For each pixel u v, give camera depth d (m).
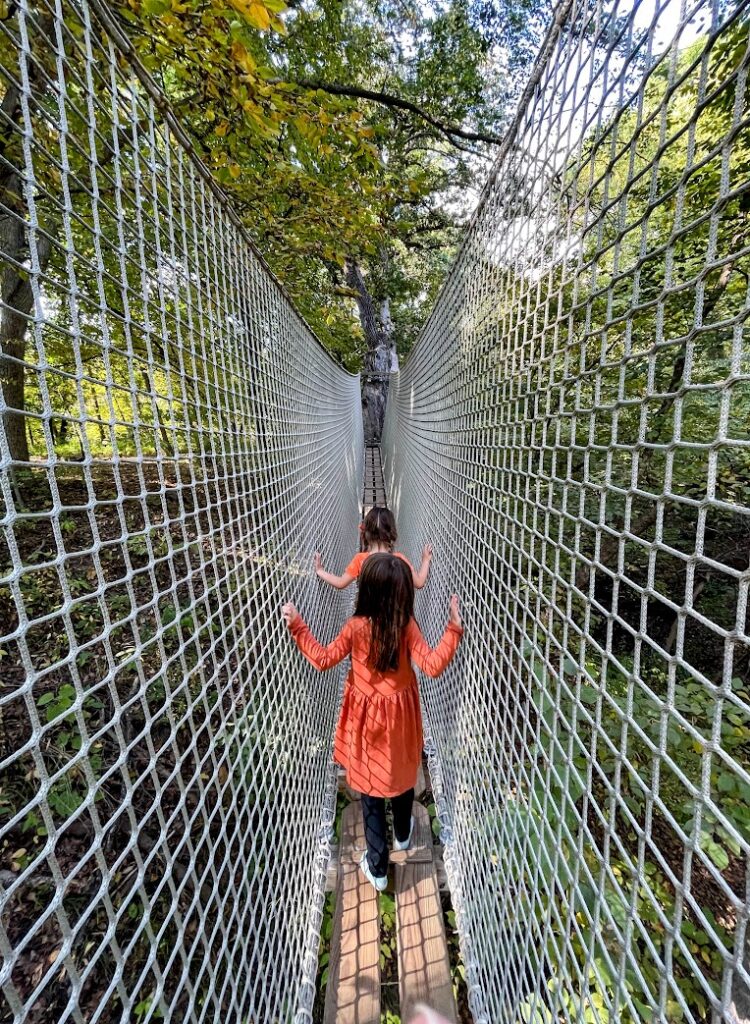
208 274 1.30
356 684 1.85
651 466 2.88
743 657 3.12
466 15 6.05
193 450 1.17
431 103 6.59
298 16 4.14
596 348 1.75
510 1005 1.21
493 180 1.50
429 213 9.11
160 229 1.02
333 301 8.06
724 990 0.53
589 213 0.88
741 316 0.53
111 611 2.54
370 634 1.81
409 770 1.81
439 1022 1.48
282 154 2.83
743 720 1.98
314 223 3.44
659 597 0.67
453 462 2.14
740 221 2.15
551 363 1.03
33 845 1.69
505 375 1.38
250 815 1.23
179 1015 1.48
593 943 0.81
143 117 1.01
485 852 1.49
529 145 1.18
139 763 1.97
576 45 0.92
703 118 1.91
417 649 1.79
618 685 2.13
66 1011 0.56
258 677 1.46
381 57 6.18
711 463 0.58
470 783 1.71
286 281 4.26
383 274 9.61
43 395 0.63
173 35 1.57
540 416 1.12
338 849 2.02
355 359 12.55
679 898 0.61
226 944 1.00
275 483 1.97
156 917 1.61
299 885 1.64
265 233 3.52
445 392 2.37
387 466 7.64
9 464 0.56
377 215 3.76
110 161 1.02
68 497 3.34
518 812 1.20
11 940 1.49
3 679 2.20
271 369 2.02
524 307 1.24
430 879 1.86
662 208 2.29
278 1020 1.23
